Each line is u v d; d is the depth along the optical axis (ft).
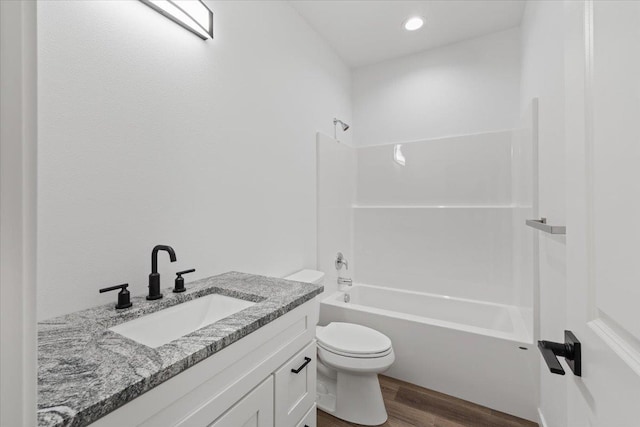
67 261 2.85
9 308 0.77
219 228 4.63
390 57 9.08
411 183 8.80
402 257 8.84
